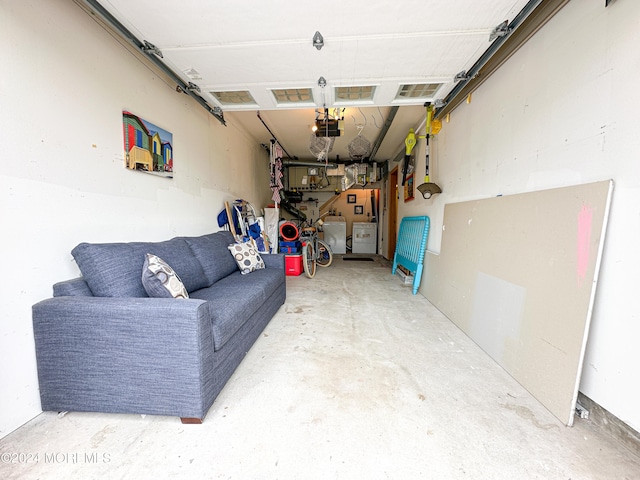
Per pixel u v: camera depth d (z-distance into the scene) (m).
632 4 1.04
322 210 7.61
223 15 1.44
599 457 1.04
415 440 1.12
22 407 1.18
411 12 1.41
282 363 1.71
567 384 1.21
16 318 1.16
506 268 1.71
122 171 1.78
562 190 1.33
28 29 1.20
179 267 1.85
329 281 4.01
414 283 3.34
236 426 1.19
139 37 1.63
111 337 1.18
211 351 1.26
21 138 1.18
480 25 1.52
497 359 1.72
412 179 4.10
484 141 2.11
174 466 1.00
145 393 1.20
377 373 1.61
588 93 1.23
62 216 1.37
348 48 1.74
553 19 1.44
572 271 1.24
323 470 0.98
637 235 1.03
